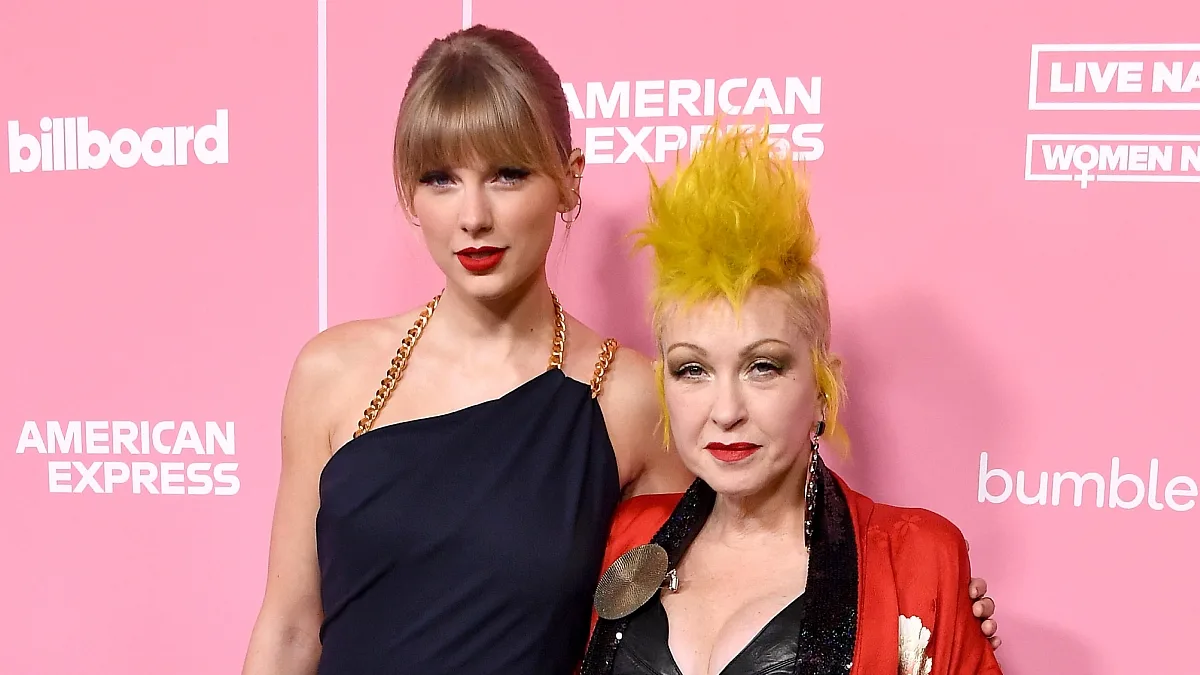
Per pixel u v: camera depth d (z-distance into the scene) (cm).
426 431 97
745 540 91
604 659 89
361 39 134
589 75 130
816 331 86
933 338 125
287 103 137
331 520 97
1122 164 119
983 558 126
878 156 124
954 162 122
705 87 127
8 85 144
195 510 144
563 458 97
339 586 97
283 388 140
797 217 86
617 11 129
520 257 93
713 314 83
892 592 84
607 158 131
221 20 138
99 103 142
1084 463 122
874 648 81
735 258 83
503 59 91
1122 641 123
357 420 100
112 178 143
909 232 124
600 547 98
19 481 148
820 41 124
